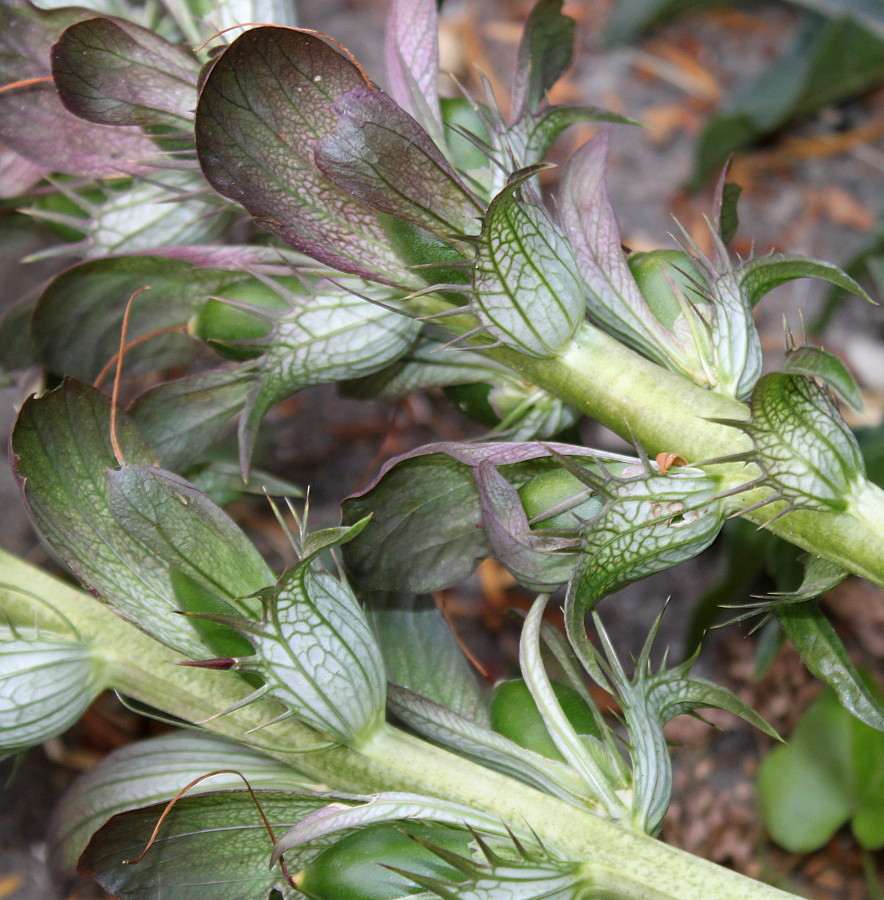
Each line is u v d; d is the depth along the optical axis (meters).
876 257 0.70
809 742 0.61
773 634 0.61
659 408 0.46
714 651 0.70
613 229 0.48
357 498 0.48
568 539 0.46
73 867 0.50
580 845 0.46
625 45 1.01
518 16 1.02
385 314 0.48
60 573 0.69
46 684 0.48
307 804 0.47
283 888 0.47
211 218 0.53
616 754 0.48
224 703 0.48
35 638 0.48
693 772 0.67
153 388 0.50
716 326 0.47
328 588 0.46
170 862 0.47
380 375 0.52
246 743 0.48
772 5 1.04
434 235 0.45
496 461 0.46
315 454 0.77
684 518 0.45
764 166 0.94
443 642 0.51
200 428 0.52
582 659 0.46
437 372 0.52
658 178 0.93
